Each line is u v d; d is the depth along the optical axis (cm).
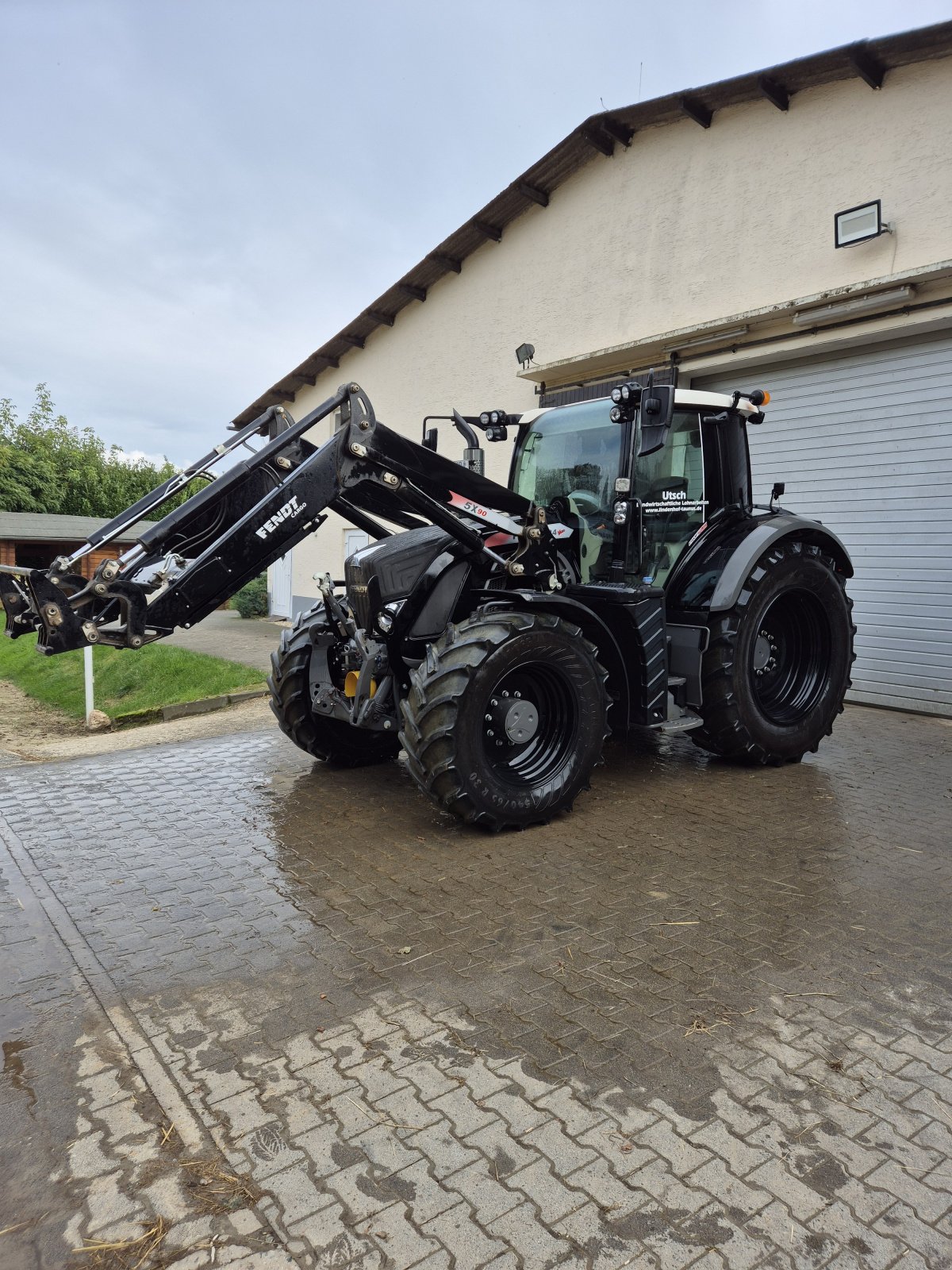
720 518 515
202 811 457
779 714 525
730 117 745
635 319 848
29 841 416
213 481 406
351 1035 249
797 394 736
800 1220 179
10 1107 222
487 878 359
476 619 400
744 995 265
